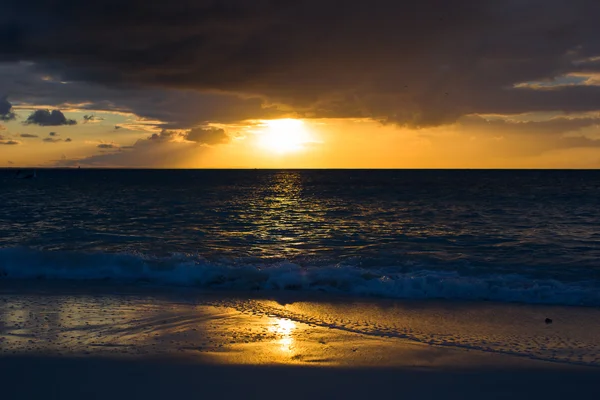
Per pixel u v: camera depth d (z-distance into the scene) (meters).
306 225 25.52
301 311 10.04
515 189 62.22
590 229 23.45
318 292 12.01
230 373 6.36
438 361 6.95
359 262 16.08
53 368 6.46
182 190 62.41
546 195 48.47
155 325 8.66
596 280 13.47
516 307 10.58
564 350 7.54
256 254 17.59
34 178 124.62
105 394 5.70
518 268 15.12
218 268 13.47
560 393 5.91
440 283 11.97
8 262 14.25
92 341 7.65
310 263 15.84
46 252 14.86
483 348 7.60
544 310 10.30
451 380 6.25
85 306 10.07
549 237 21.12
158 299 10.95
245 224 25.88
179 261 14.73
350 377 6.29
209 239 20.89
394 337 8.16
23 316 9.14
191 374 6.31
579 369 6.68
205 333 8.23
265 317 9.45
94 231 22.58
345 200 43.59
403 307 10.52
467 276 13.95
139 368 6.50
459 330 8.67
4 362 6.67
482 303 10.97
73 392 5.75
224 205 37.75
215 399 5.59
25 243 19.20
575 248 18.52
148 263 14.20
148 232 22.62
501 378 6.33
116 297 11.10
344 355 7.15
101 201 40.88
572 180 100.62
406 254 17.50
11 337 7.79
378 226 25.06
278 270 13.51
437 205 37.41
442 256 17.11
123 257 14.56
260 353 7.18
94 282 12.93
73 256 14.64
